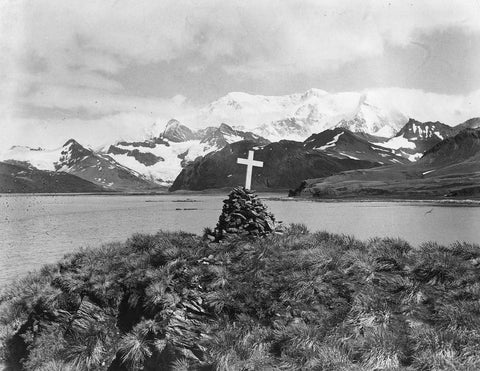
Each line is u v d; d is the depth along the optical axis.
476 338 10.66
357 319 11.98
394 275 13.45
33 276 17.61
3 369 14.26
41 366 13.33
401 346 10.87
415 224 83.38
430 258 13.79
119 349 13.03
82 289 15.16
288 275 13.41
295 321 12.21
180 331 12.55
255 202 18.06
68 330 14.38
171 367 11.98
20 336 15.10
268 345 11.70
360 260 13.96
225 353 11.46
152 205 198.12
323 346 11.15
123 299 14.53
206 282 13.70
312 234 17.28
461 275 13.11
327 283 13.19
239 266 14.22
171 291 13.55
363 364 10.66
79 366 13.14
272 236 16.42
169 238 17.16
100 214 138.25
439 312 11.74
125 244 17.86
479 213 113.94
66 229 87.00
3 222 110.44
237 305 12.82
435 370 10.04
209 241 16.86
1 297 17.09
